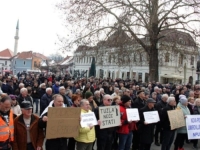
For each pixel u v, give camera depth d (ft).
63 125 16.72
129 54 68.90
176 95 45.65
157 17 68.23
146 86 60.44
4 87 44.09
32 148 15.70
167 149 25.08
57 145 16.75
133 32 67.87
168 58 78.64
